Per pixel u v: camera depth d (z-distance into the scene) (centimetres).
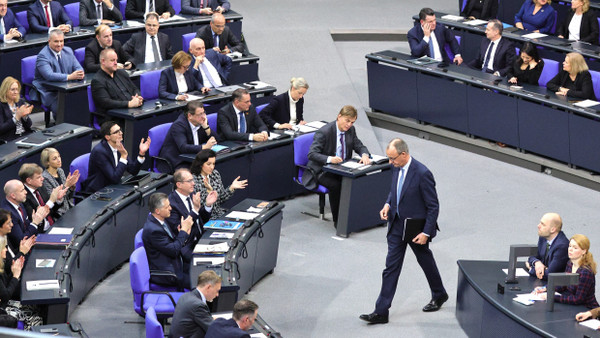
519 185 2847
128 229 2241
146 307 1820
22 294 1720
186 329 1638
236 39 3366
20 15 3284
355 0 4744
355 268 2295
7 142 2472
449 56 3353
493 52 3197
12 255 1880
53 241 1956
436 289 2055
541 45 3297
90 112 2781
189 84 2922
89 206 2177
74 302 1961
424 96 3200
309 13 4459
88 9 3403
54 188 2197
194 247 2100
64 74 2869
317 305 2100
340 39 4206
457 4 4681
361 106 3391
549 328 1695
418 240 1944
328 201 2739
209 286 1672
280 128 2719
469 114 3084
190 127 2528
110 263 2172
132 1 3553
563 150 2850
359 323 2019
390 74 3275
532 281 1917
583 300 1795
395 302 2122
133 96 2783
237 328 1555
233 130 2625
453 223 2561
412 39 3288
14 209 1991
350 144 2534
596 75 2847
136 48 3178
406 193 1939
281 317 2036
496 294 1844
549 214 1905
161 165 2534
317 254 2372
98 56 3022
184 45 3284
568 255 1856
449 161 3041
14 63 3047
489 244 2430
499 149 3041
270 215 2194
